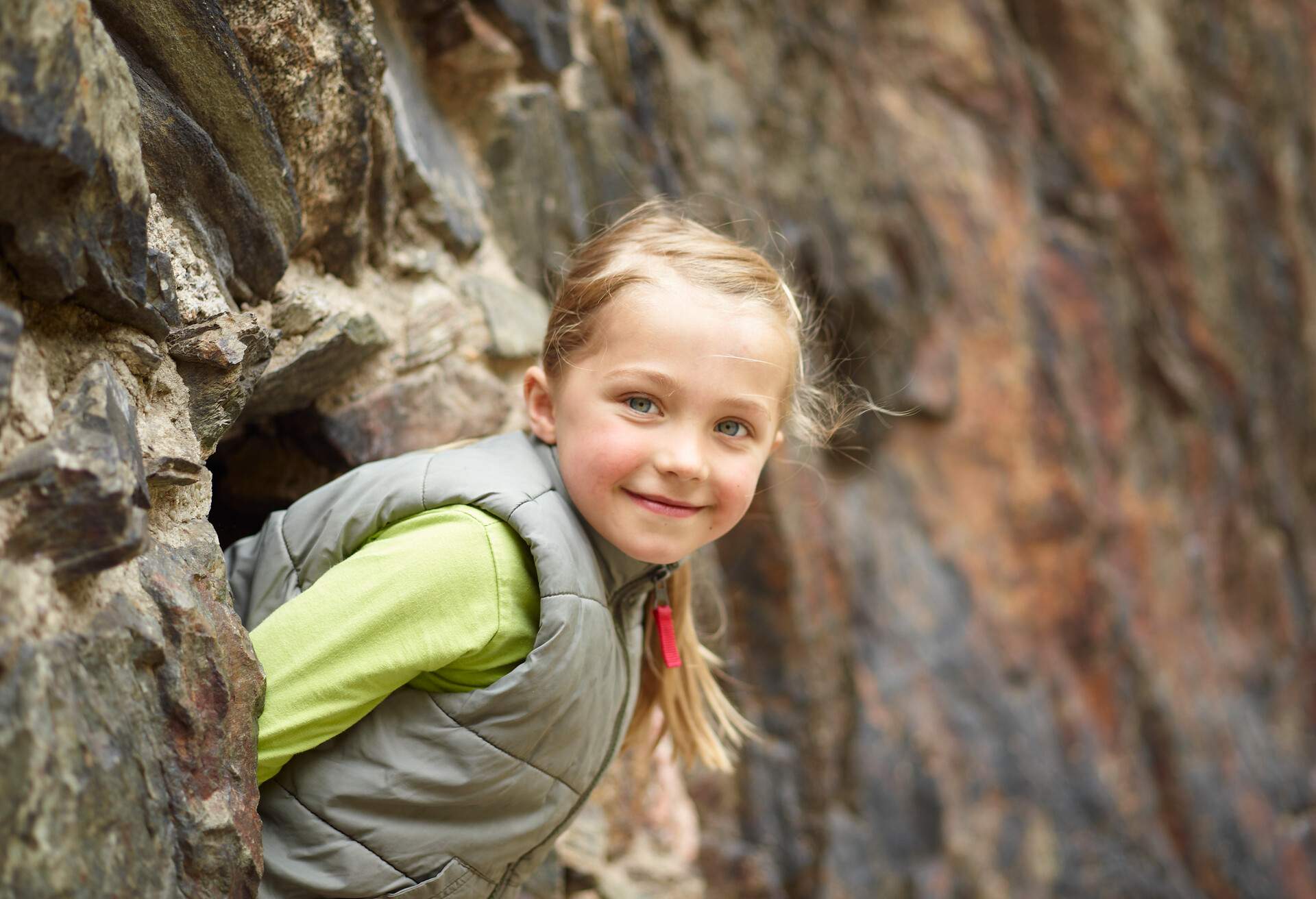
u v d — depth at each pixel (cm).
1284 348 601
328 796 111
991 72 478
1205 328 548
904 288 415
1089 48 520
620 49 260
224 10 122
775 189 344
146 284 97
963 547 423
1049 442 454
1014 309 455
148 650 90
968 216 446
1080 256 491
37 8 76
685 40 322
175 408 106
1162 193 535
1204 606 521
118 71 89
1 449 79
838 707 326
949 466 429
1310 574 602
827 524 338
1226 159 577
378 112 153
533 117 215
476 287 189
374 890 111
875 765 349
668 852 232
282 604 122
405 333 169
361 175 148
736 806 292
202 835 93
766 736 301
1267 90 613
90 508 81
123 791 84
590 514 119
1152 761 462
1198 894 455
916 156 435
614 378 117
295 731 107
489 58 202
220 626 101
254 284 130
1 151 76
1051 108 506
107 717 84
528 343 196
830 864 308
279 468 167
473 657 111
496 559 112
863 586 375
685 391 116
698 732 158
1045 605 442
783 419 138
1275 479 585
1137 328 521
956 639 401
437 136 192
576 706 115
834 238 373
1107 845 422
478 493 114
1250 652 544
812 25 399
